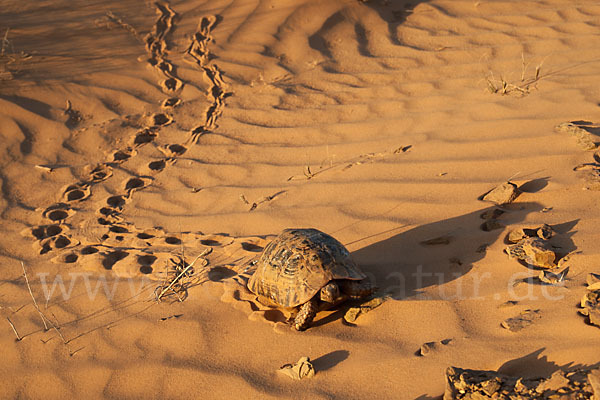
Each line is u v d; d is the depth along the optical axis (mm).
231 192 4809
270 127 5797
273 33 7602
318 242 3117
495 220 3586
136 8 8898
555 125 4562
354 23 7688
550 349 2436
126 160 5547
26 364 3225
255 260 3803
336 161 4938
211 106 6352
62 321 3527
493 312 2846
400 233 3746
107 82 6766
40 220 4742
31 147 5785
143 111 6324
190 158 5469
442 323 2867
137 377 2998
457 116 5184
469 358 2553
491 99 5355
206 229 4340
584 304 2607
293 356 2908
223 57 7312
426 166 4445
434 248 3523
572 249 3125
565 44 6402
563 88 5262
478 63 6340
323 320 3139
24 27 8117
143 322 3400
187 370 2969
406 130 5191
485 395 2197
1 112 6133
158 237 4340
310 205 4320
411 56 6832
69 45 7617
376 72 6594
